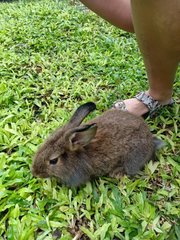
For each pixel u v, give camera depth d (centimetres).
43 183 28
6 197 27
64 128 29
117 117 31
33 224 25
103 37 55
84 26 60
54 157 27
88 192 28
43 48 52
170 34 27
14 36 55
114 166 29
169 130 35
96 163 29
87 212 26
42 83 42
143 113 36
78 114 28
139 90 40
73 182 28
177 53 29
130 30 38
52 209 26
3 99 38
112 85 42
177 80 42
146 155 30
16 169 30
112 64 46
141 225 25
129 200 27
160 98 35
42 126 35
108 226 25
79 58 49
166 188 29
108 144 29
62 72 45
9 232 24
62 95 41
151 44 29
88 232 25
